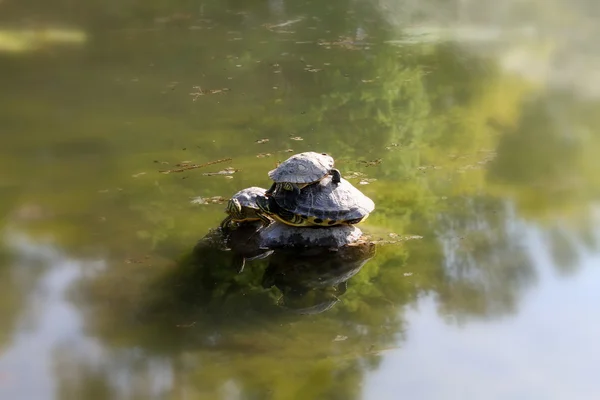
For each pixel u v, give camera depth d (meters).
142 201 8.05
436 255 7.04
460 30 17.34
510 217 7.85
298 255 6.98
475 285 6.49
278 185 7.10
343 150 9.77
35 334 5.67
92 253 6.94
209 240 7.20
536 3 19.91
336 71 13.59
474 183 8.79
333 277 6.64
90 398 4.89
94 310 6.02
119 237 7.25
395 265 6.85
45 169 8.95
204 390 4.95
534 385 5.03
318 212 6.91
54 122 10.72
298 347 5.50
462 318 5.94
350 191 7.23
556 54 15.56
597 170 9.27
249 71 13.44
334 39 15.88
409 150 9.84
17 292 6.26
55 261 6.79
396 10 18.59
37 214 7.72
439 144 10.14
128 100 11.75
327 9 18.41
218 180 8.58
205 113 11.16
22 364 5.29
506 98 12.54
